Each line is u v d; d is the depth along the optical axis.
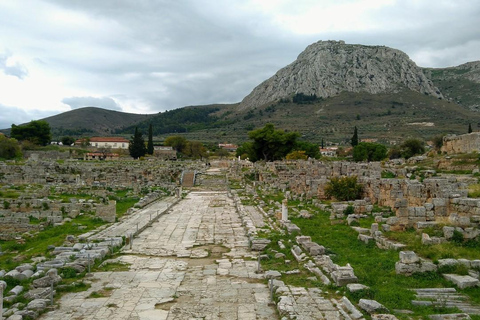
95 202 40.34
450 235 19.77
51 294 14.39
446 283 15.27
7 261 20.52
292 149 116.50
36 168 68.19
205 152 175.25
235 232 28.69
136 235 27.78
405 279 15.89
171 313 13.55
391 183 32.81
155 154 150.25
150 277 17.70
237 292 15.58
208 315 13.36
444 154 75.81
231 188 64.19
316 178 45.66
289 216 32.12
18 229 30.94
